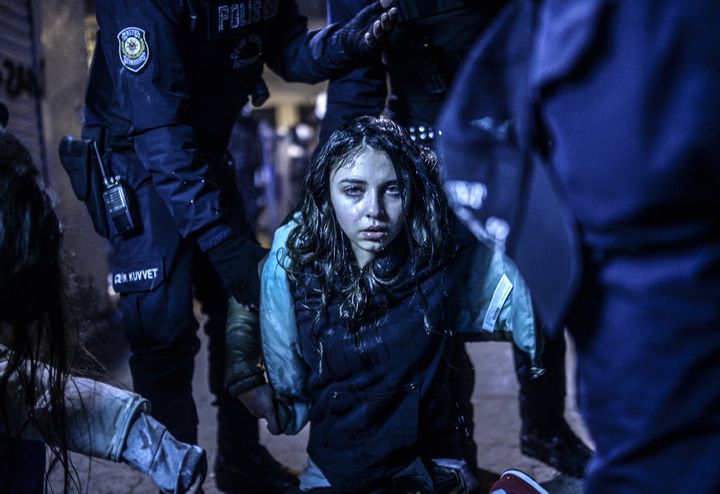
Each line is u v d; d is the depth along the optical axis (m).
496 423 2.68
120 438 1.17
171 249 1.90
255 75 2.03
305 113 18.69
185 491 1.18
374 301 1.48
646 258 0.72
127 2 1.70
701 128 0.67
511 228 0.84
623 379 0.76
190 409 1.96
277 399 1.64
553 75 0.74
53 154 4.25
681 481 0.74
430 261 1.48
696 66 0.67
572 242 0.77
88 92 1.95
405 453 1.54
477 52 0.86
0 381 1.08
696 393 0.72
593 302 0.79
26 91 4.03
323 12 7.49
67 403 1.15
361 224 1.42
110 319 4.50
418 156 1.49
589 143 0.73
